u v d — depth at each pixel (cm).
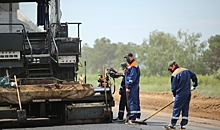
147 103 4697
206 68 10262
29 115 2834
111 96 2870
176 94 2706
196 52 10575
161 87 6644
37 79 2916
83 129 2584
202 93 5159
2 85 2819
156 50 11975
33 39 3303
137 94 2917
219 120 3316
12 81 2945
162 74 11375
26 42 3275
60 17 3316
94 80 10412
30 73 3098
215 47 10306
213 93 5050
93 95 2842
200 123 3134
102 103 2859
